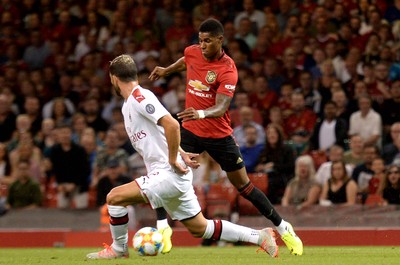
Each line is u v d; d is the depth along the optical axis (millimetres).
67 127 50469
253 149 48625
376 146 46562
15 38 69875
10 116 58938
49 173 52906
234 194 45656
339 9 61719
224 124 30844
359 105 51844
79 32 68562
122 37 66062
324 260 27266
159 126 26688
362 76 56406
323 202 45000
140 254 28922
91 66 64438
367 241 42344
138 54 63781
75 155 50250
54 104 59688
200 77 30844
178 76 59344
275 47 61375
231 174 31094
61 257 31500
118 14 67062
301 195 45531
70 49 67562
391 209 43625
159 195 26719
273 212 30266
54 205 50938
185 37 64562
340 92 52688
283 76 58281
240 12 65438
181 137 31297
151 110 26141
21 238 46875
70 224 47656
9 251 39969
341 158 45281
